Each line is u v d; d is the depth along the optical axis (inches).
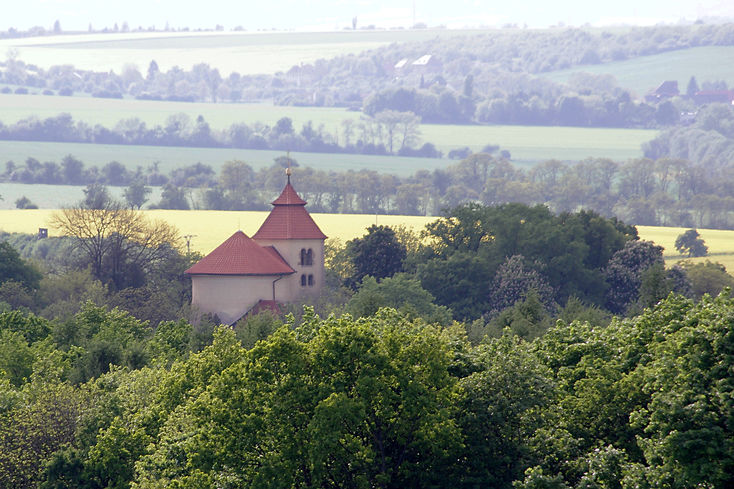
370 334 6530.5
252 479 6333.7
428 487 6422.2
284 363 6540.4
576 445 6353.3
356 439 6230.3
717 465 5295.3
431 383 6481.3
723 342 5600.4
